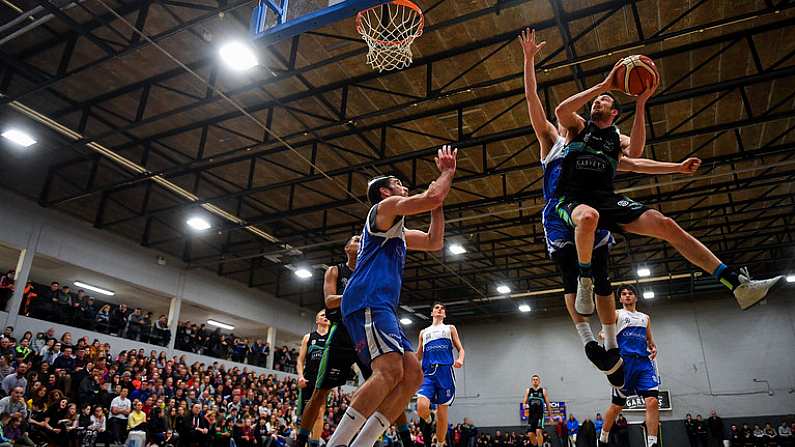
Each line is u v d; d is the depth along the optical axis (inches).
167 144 661.9
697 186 745.6
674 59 512.1
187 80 546.9
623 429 1029.2
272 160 687.1
